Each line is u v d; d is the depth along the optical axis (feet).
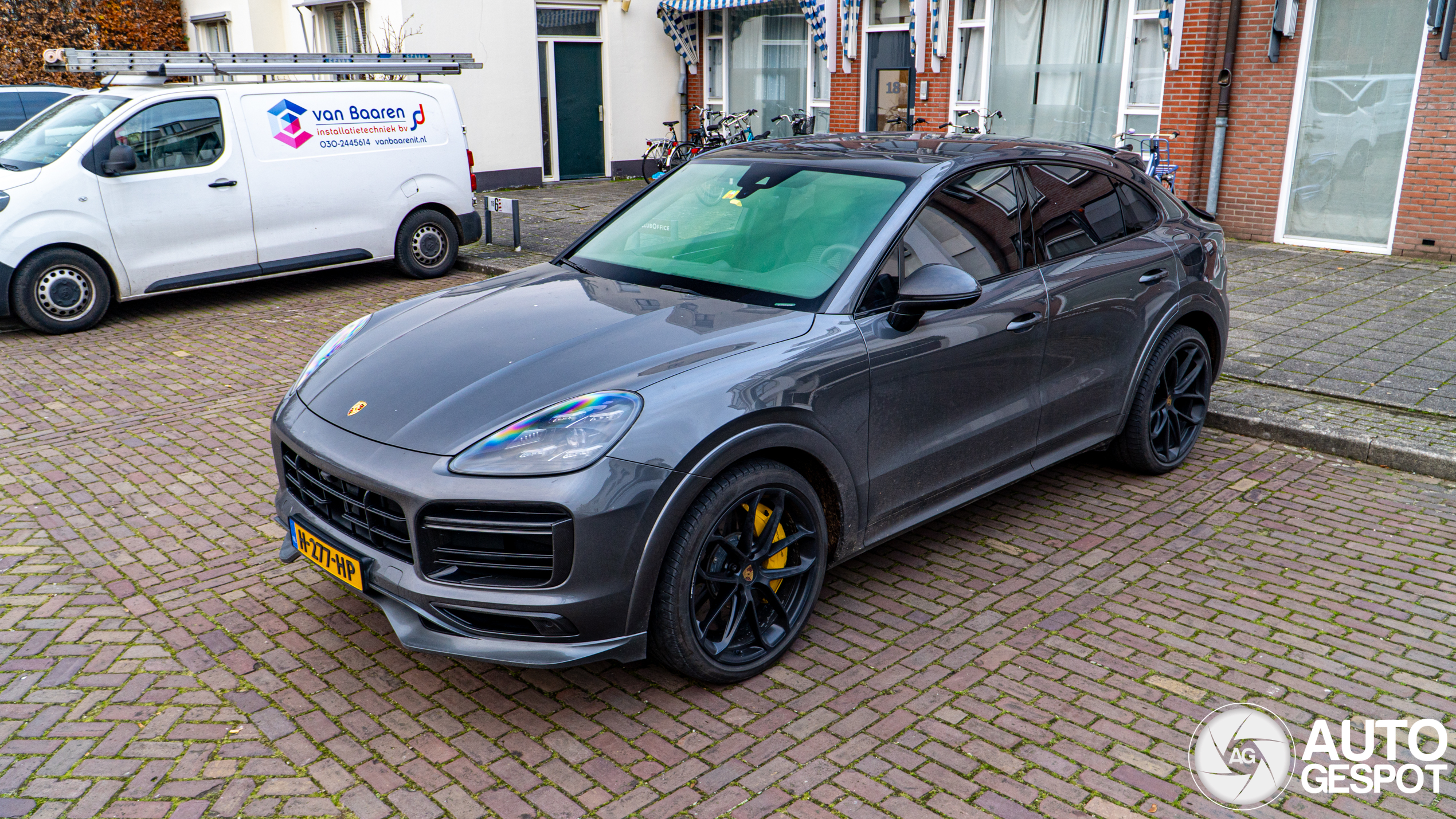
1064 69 40.50
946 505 12.81
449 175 32.63
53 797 8.80
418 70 31.60
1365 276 30.09
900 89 47.09
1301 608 12.23
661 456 9.36
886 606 12.32
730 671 10.45
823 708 10.20
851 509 11.38
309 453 10.23
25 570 13.02
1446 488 15.94
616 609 9.43
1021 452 13.60
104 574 12.96
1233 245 35.81
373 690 10.50
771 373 10.27
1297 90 34.47
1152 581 12.91
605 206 46.68
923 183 12.41
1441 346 22.48
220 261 27.86
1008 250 13.12
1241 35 35.35
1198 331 16.51
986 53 42.57
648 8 56.24
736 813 8.66
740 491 9.98
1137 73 38.40
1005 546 13.94
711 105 57.57
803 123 49.98
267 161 28.27
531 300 12.14
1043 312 13.20
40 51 57.88
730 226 12.93
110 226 25.84
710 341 10.51
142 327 26.53
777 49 53.16
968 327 12.21
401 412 10.07
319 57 29.58
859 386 11.03
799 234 12.30
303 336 25.57
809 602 11.16
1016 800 8.86
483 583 9.36
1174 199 16.67
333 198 29.81
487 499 9.05
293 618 11.89
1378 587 12.74
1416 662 11.08
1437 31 31.17
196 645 11.30
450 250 33.27
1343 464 16.94
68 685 10.48
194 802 8.76
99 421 19.02
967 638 11.55
